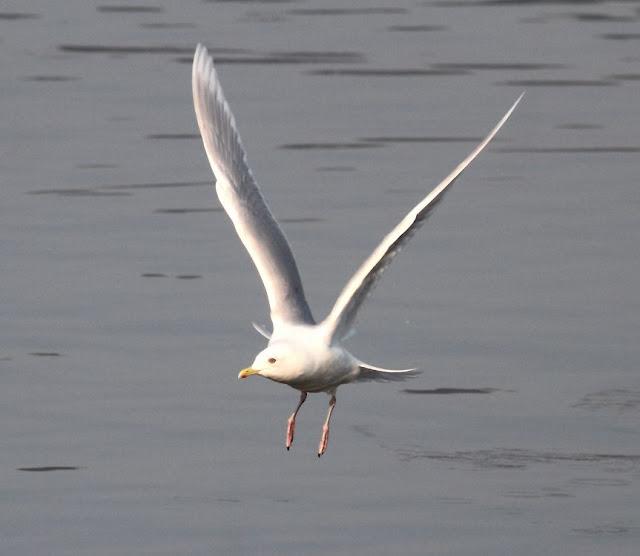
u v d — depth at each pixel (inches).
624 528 453.4
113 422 518.3
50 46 1194.6
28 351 583.8
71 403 533.3
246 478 481.7
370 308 639.8
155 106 1011.9
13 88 1051.9
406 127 953.5
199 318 625.3
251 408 537.0
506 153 897.5
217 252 716.7
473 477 486.0
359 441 514.3
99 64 1131.9
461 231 745.6
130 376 560.1
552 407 539.2
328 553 433.1
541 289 659.4
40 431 509.4
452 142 917.8
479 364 578.2
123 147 909.2
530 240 728.3
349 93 1045.8
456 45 1205.7
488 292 656.4
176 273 684.7
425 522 454.0
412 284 669.9
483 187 826.8
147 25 1283.2
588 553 437.7
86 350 586.6
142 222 762.2
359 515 458.0
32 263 693.3
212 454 498.3
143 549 435.8
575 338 602.2
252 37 1229.7
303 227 745.0
